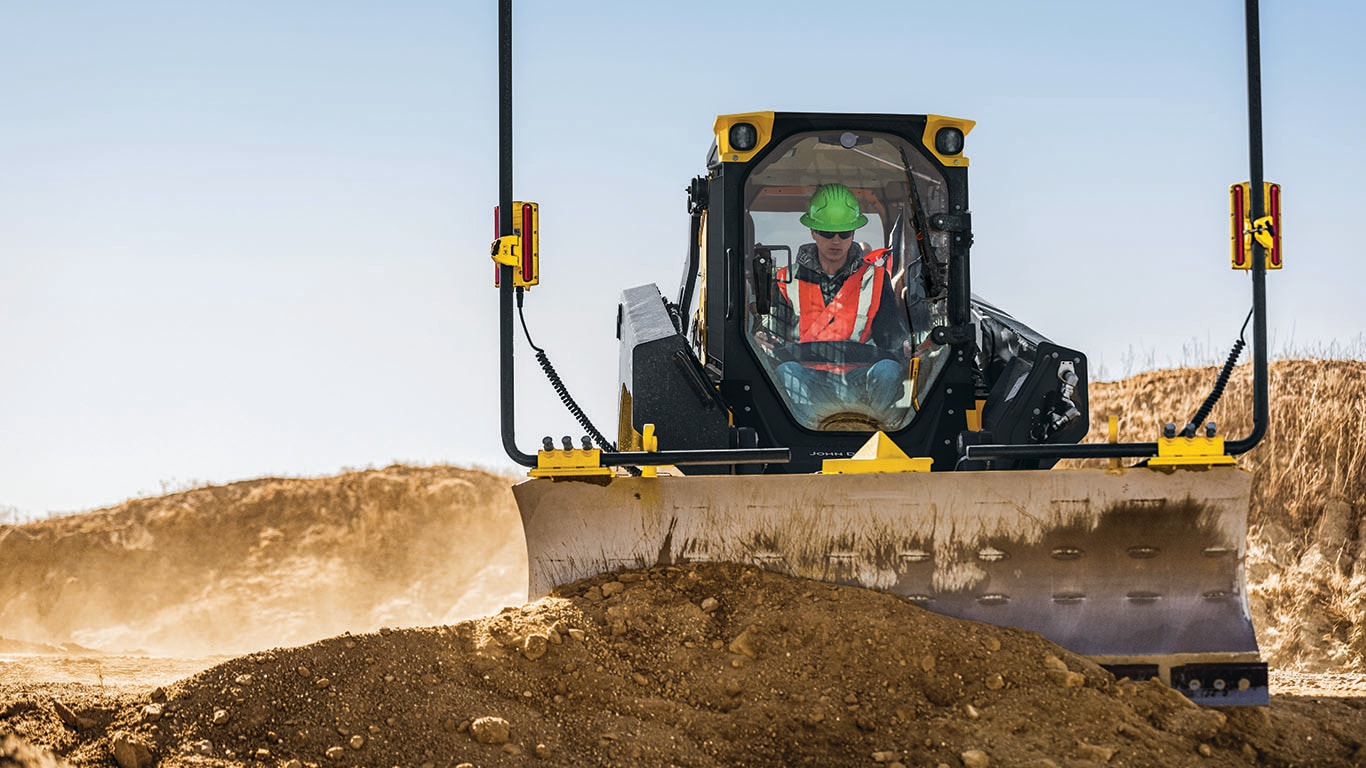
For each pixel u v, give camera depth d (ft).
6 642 32.07
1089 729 18.06
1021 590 20.56
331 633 52.60
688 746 17.48
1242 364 49.32
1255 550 39.17
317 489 63.16
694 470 24.98
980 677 18.90
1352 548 37.83
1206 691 20.21
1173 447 20.67
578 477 21.21
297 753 16.51
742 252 25.20
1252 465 42.65
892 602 20.11
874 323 25.38
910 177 25.21
